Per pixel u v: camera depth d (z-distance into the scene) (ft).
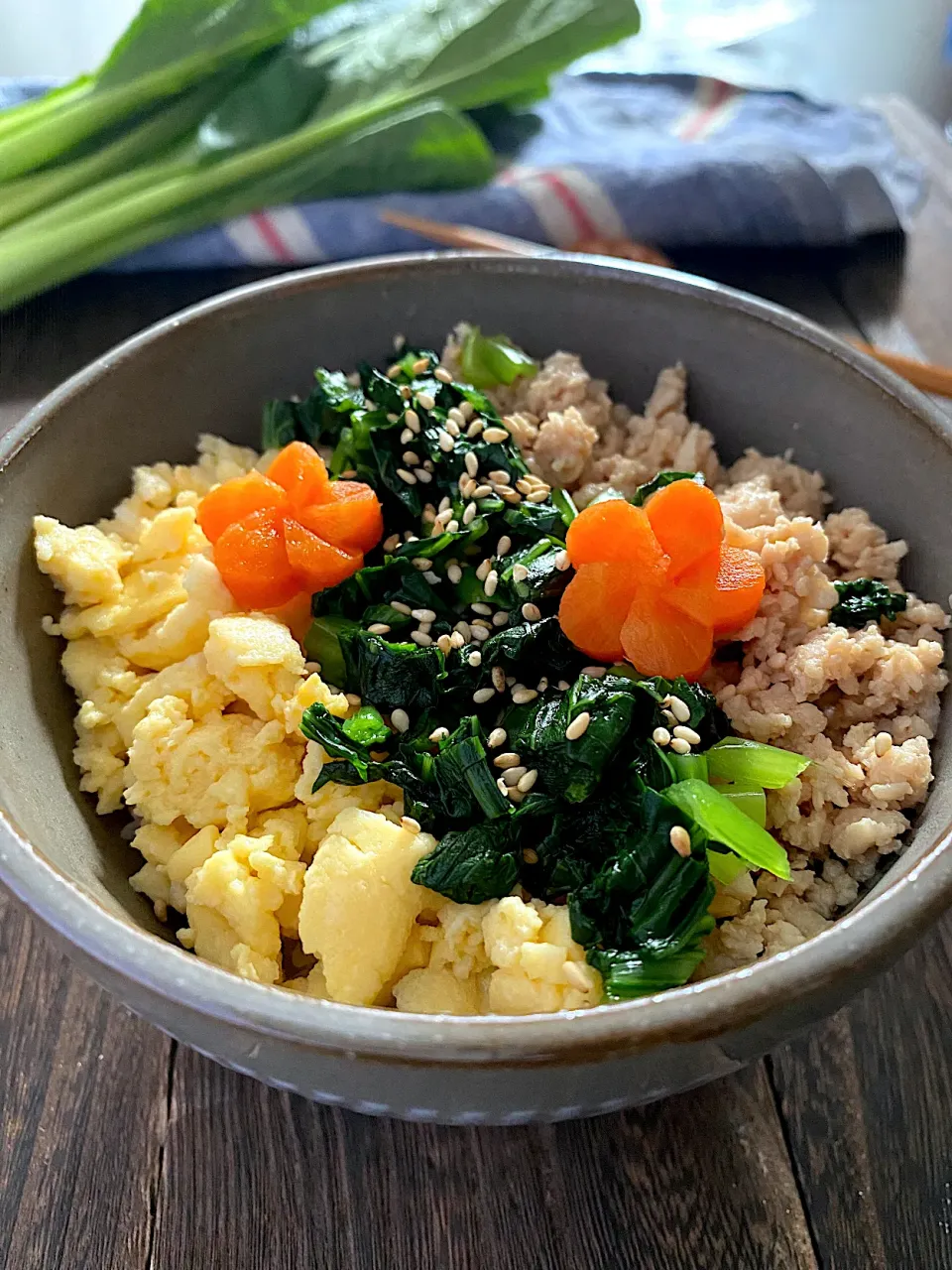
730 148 0.88
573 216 0.83
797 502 0.59
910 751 0.48
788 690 0.52
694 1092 0.46
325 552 0.54
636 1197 0.44
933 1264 0.42
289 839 0.48
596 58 1.14
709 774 0.48
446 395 0.61
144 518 0.58
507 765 0.48
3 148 0.80
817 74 1.35
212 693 0.51
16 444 0.52
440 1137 0.45
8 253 0.77
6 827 0.39
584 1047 0.33
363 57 0.85
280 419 0.63
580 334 0.65
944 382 0.70
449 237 0.80
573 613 0.50
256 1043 0.34
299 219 0.82
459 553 0.56
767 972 0.34
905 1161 0.45
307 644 0.55
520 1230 0.43
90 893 0.38
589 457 0.62
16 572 0.51
